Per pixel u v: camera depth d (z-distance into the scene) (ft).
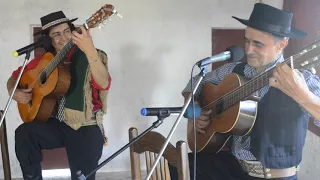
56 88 7.73
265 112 6.00
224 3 10.32
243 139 6.28
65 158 10.77
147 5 10.12
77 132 7.98
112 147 10.71
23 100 8.05
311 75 5.63
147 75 10.44
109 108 10.52
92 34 10.07
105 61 7.84
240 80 6.28
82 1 9.91
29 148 7.87
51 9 9.89
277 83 5.31
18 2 9.78
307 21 8.89
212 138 6.66
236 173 6.44
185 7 10.23
